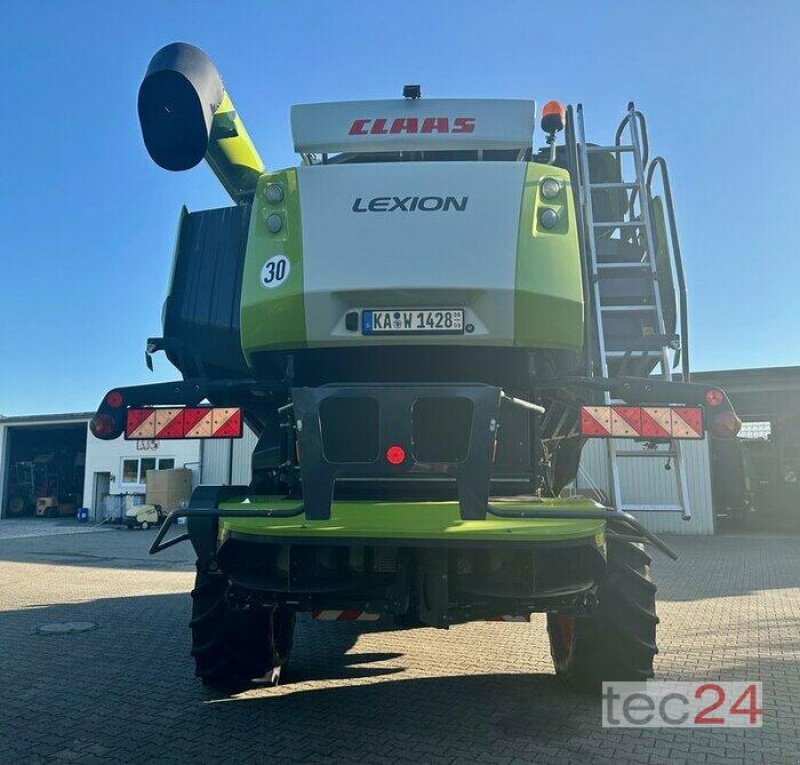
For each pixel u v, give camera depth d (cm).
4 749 388
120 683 512
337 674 526
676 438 403
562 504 398
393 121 455
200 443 2530
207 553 408
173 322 501
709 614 783
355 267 398
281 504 405
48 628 704
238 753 378
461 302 400
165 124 475
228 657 454
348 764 361
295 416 344
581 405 431
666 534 1908
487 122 456
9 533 2212
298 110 458
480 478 336
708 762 367
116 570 1226
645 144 556
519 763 363
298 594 379
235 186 568
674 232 499
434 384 342
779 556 1404
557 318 405
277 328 409
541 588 368
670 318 524
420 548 364
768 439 2369
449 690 484
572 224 417
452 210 404
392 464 337
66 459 3525
